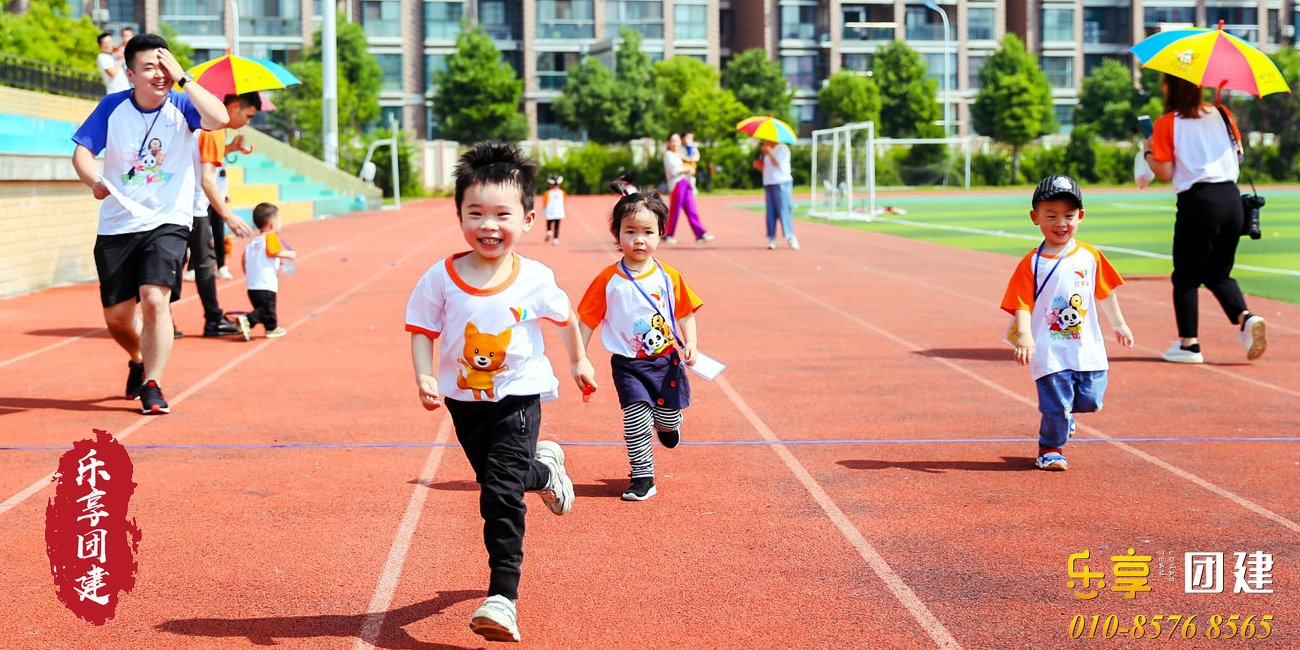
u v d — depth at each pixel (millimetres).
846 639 3742
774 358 9164
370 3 62781
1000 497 5363
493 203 3848
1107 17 72312
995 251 19547
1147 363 8922
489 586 3900
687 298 5480
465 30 61094
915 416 7102
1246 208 8672
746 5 70562
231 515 5039
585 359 4227
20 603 4012
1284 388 7930
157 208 7035
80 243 15047
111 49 16625
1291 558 4527
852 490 5477
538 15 65125
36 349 9469
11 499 5234
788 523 4969
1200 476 5719
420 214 35281
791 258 18406
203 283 10094
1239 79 8375
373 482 5574
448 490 5445
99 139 6996
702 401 7535
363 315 11609
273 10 59719
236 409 7199
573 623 3869
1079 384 5848
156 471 5742
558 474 4262
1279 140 59688
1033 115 62000
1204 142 8625
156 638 3730
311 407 7266
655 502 5281
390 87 63344
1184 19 71188
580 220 31797
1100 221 27625
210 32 58906
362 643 3701
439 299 4004
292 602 4051
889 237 23266
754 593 4148
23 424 6746
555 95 65250
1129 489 5492
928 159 59438
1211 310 11773
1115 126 64688
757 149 61844
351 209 36844
